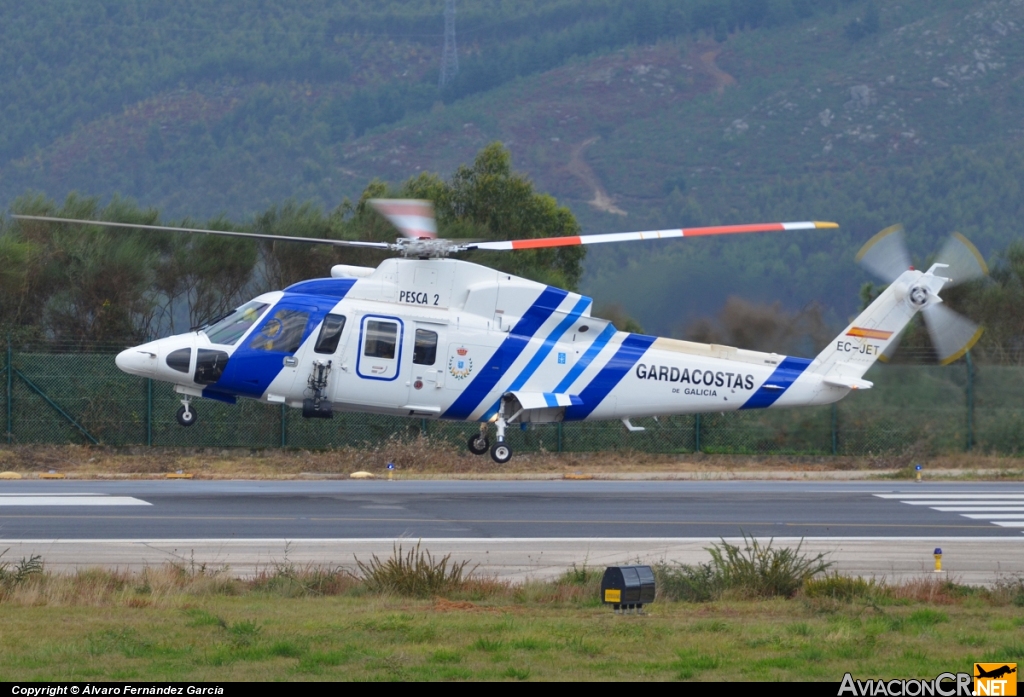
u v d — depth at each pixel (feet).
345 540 209.26
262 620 142.31
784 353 460.55
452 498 273.13
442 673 116.88
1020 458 403.54
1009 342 481.05
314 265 460.55
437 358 264.52
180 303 458.91
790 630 141.18
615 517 244.42
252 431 385.91
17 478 319.88
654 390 278.05
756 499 282.36
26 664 118.73
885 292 289.94
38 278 422.82
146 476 331.36
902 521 247.91
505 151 569.23
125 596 156.25
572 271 572.10
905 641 136.15
